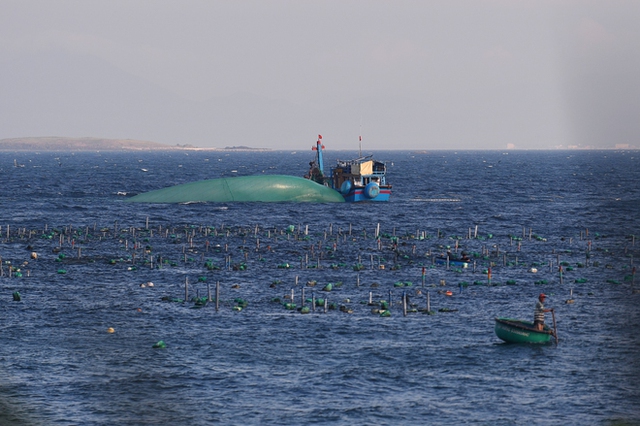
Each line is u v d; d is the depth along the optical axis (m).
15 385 177.50
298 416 162.62
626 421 159.62
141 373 186.00
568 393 175.00
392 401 170.50
